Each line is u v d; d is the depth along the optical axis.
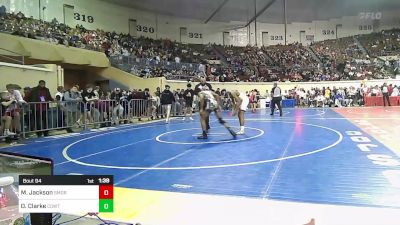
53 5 26.47
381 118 15.51
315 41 43.72
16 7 23.52
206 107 9.97
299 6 39.62
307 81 31.80
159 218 3.69
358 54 38.50
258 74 33.81
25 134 10.95
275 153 7.47
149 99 17.88
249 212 3.81
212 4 36.38
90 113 13.63
